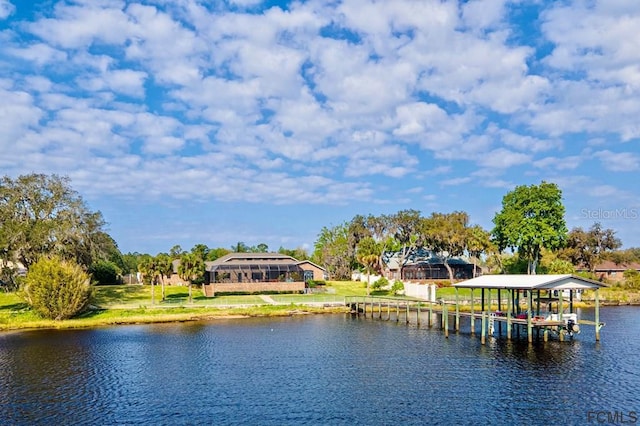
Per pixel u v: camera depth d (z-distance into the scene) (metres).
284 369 41.75
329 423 29.44
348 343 52.84
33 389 36.50
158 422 29.81
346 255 140.25
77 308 69.44
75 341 55.03
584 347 49.53
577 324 53.59
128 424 29.52
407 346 50.91
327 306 83.06
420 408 31.72
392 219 125.00
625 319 70.06
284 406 32.41
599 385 36.09
